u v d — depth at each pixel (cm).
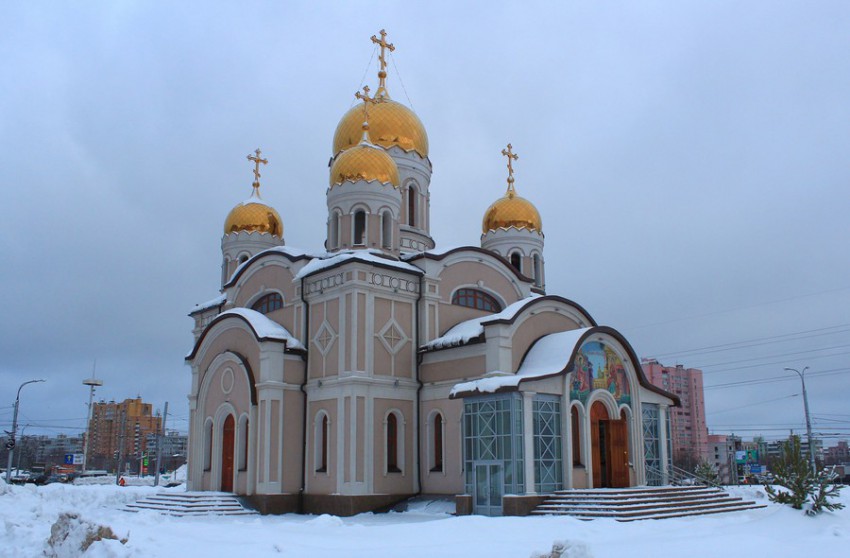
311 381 3556
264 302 4047
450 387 3412
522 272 4641
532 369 3162
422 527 2327
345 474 3275
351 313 3400
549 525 2361
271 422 3441
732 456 7681
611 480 3256
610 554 1775
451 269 3766
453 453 3347
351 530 2348
